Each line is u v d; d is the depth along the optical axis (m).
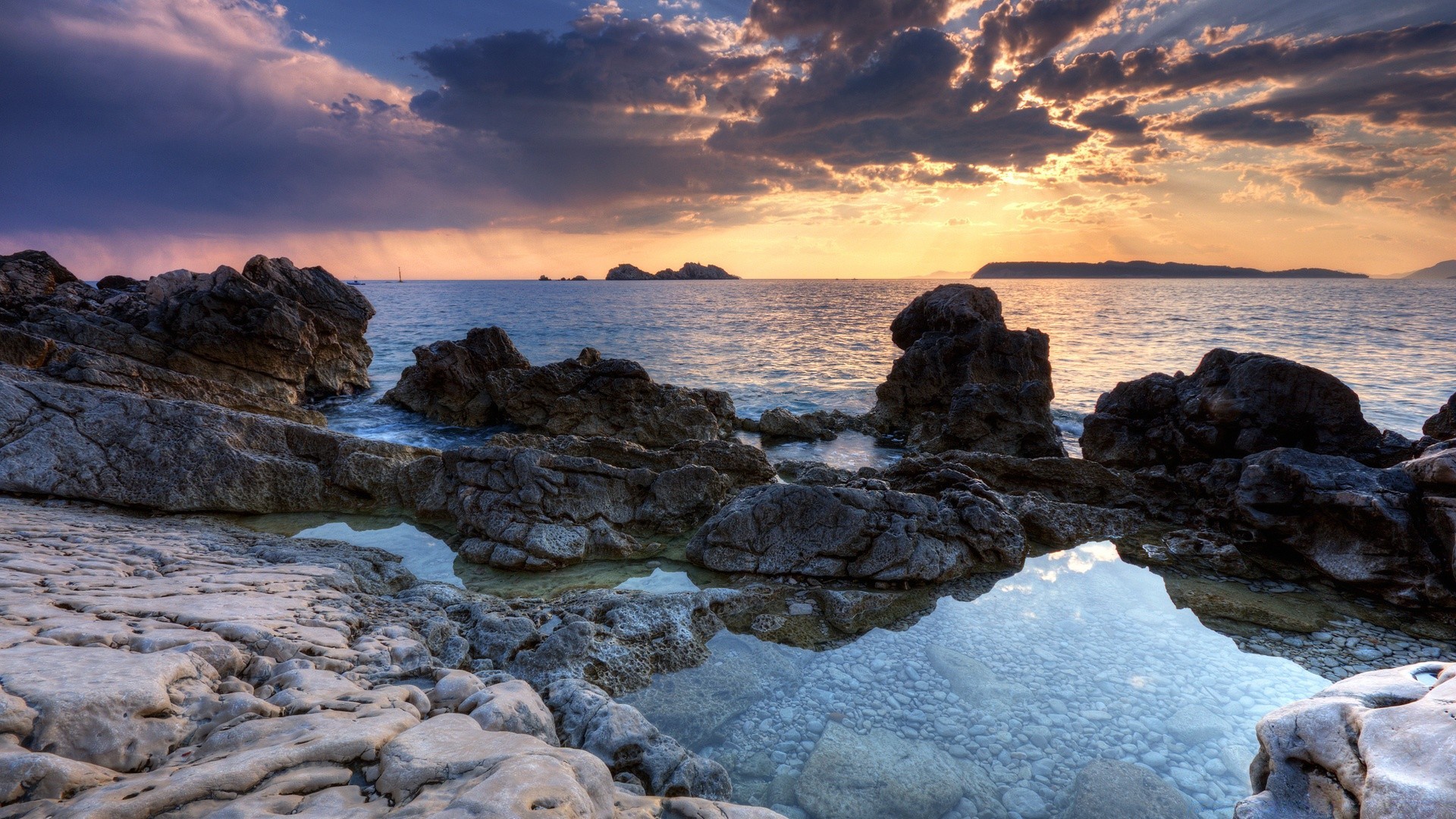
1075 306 104.00
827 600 11.66
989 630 10.91
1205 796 7.17
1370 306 101.69
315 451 16.34
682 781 6.61
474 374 30.59
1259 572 13.41
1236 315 83.88
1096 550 14.43
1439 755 4.71
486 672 8.18
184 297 29.75
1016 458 17.94
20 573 7.98
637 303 120.00
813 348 53.16
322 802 4.15
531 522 13.66
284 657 6.70
